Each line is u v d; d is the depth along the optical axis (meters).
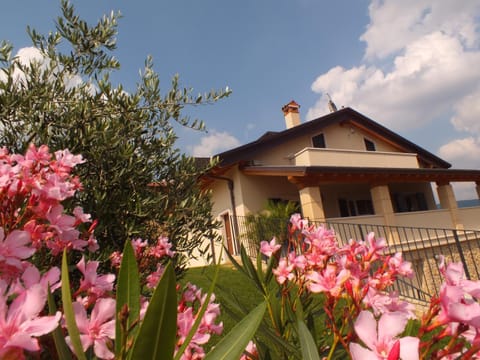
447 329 0.71
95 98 2.74
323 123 12.80
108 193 2.62
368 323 0.62
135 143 2.95
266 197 10.58
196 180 3.46
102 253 2.30
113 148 2.65
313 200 8.73
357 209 12.84
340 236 8.30
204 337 0.83
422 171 10.82
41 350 0.71
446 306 0.69
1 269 0.71
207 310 0.92
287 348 1.17
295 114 15.00
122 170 2.62
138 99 2.81
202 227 3.31
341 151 11.51
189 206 3.08
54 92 2.70
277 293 1.94
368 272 1.25
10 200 0.95
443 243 9.33
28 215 0.96
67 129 2.57
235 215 10.22
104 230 2.55
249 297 4.84
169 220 2.88
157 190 3.10
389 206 9.97
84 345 0.58
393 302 1.10
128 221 2.69
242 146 10.27
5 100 2.34
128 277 0.69
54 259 1.26
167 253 1.81
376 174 9.70
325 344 1.40
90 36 3.00
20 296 0.53
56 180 1.03
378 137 14.88
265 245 1.91
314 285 1.07
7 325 0.50
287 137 11.59
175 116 3.14
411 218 10.45
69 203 2.18
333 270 1.12
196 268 8.27
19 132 2.52
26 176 0.98
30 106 2.43
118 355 0.58
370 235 1.33
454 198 11.98
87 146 2.54
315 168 8.48
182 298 1.07
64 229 0.97
